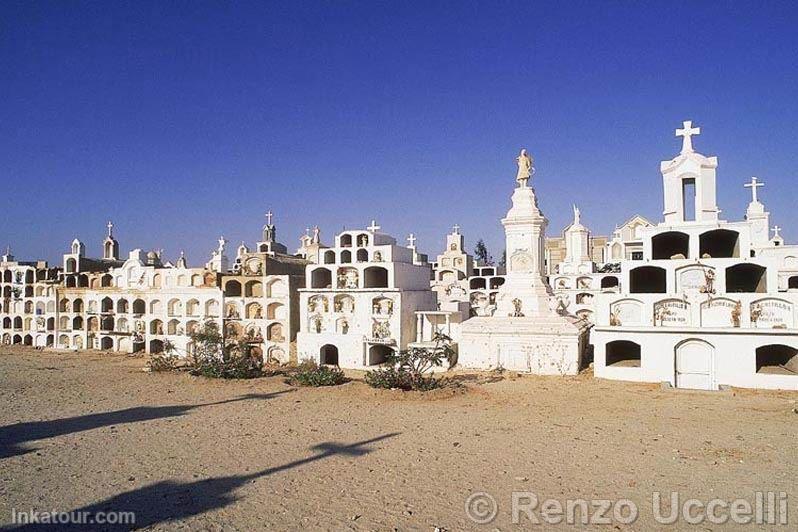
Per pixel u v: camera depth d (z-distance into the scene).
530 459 19.52
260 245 78.44
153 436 23.77
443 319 51.56
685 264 37.97
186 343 58.41
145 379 41.94
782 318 35.06
